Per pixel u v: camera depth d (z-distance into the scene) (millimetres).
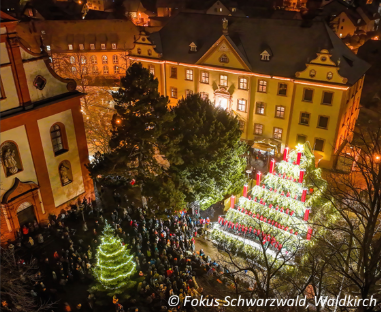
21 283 25219
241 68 51344
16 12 85562
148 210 33812
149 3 126438
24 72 29719
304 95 48250
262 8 106250
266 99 51688
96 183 42969
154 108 32719
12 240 31047
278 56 50156
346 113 49062
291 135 51688
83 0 115500
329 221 33812
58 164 34281
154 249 30234
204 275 29438
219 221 36094
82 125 35562
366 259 17172
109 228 26234
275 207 33906
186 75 57094
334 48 47750
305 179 34344
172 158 32875
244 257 33719
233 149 38500
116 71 89438
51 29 85062
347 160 48312
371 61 71375
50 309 24609
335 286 25359
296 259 31047
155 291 26172
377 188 18422
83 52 86062
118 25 88750
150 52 57906
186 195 35906
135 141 33719
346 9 98188
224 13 106312
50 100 32250
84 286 26875
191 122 35000
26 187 31438
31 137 31234
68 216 34938
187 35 57781
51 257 29625
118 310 24141
